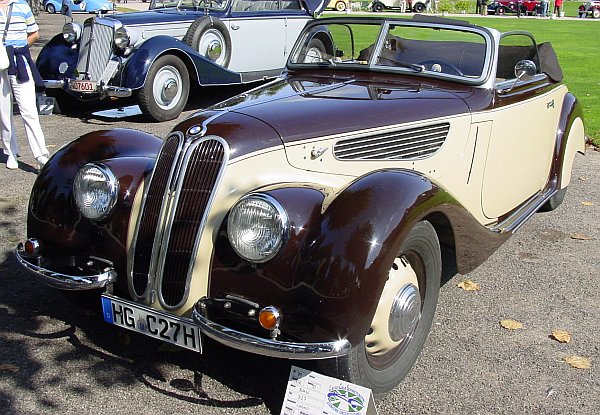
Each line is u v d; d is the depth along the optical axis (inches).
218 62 394.0
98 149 143.1
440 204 119.2
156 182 124.0
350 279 104.0
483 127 161.9
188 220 117.9
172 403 120.0
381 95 152.6
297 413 112.3
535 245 201.8
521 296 166.2
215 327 108.3
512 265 185.9
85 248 132.1
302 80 173.3
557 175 219.8
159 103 360.5
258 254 108.8
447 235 133.3
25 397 120.4
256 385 126.0
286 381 127.4
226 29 392.5
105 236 129.6
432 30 174.6
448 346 141.4
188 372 130.1
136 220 127.3
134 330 123.6
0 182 251.3
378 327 117.0
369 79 171.9
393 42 178.4
